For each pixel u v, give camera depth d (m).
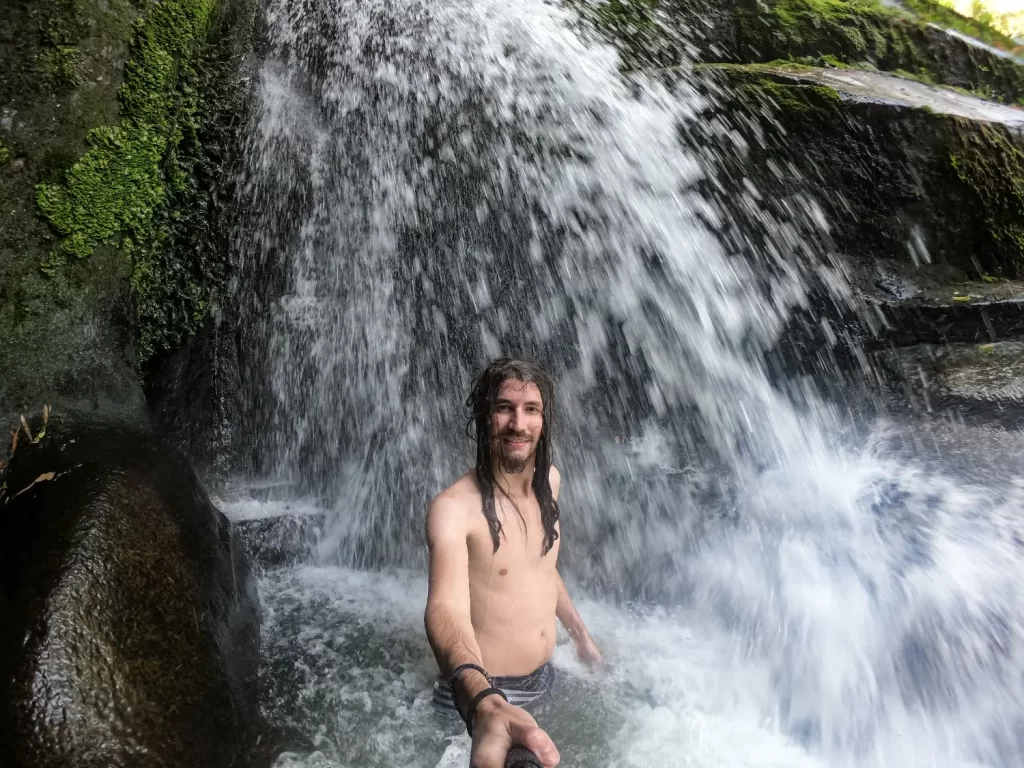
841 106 4.95
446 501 2.36
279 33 4.99
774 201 4.94
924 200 4.96
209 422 4.53
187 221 4.30
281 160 4.86
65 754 1.95
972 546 3.18
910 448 4.04
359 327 5.05
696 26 6.33
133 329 3.90
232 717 2.36
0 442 3.09
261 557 3.96
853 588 3.20
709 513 3.93
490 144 5.29
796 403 4.69
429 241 5.24
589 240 5.13
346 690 2.77
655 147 5.09
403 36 5.34
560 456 4.56
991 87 7.04
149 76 3.88
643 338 5.02
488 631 2.40
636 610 3.62
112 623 2.25
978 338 4.51
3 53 3.34
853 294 4.71
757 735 2.65
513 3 5.46
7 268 3.39
